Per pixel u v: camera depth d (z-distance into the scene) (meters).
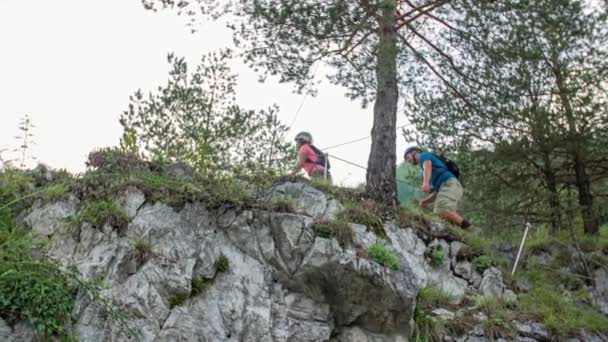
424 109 14.55
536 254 13.45
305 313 9.15
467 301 10.85
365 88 12.48
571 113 14.23
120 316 7.83
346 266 9.19
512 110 13.55
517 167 15.10
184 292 8.49
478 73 12.87
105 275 8.28
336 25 11.67
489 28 12.23
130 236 8.70
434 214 12.32
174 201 9.23
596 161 14.95
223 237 9.29
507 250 13.45
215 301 8.69
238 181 10.38
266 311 8.86
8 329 7.44
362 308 9.33
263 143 11.48
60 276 7.98
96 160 9.96
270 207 9.63
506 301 11.05
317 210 10.60
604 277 12.92
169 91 11.03
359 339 9.29
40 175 9.87
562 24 12.77
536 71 13.81
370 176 12.11
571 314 11.26
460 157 14.73
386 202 11.86
